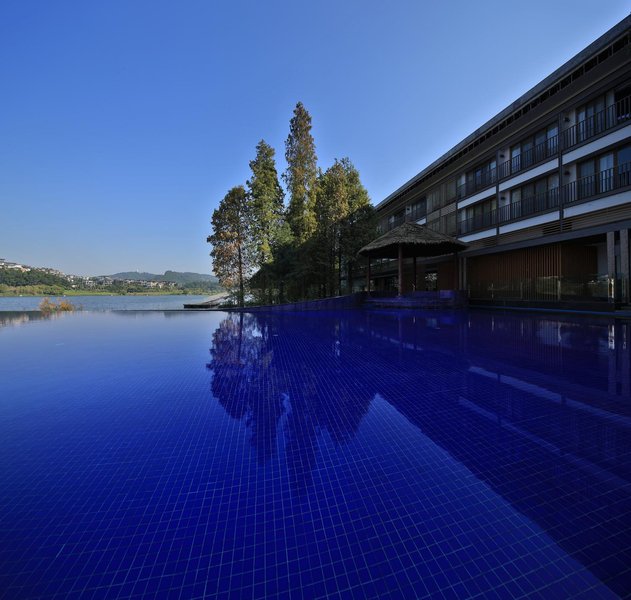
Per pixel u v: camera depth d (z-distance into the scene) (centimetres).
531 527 163
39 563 145
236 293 2167
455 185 2083
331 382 410
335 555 148
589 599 127
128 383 416
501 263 1747
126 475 213
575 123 1338
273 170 2202
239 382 416
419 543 154
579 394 351
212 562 145
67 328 1018
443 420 290
